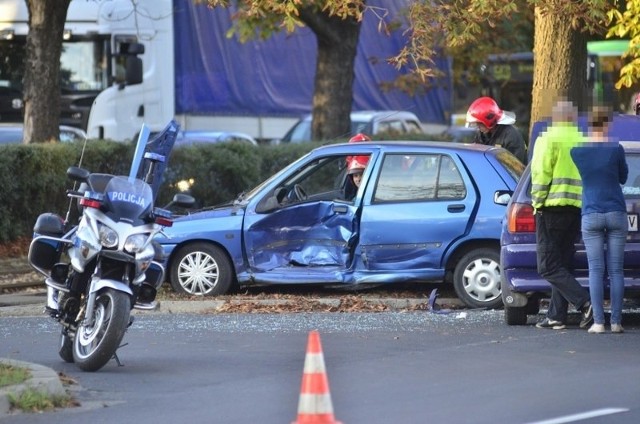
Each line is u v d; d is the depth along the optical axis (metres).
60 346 27.48
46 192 50.28
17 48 66.62
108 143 52.69
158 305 36.38
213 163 56.59
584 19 41.16
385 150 37.25
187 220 37.94
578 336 30.36
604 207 30.28
